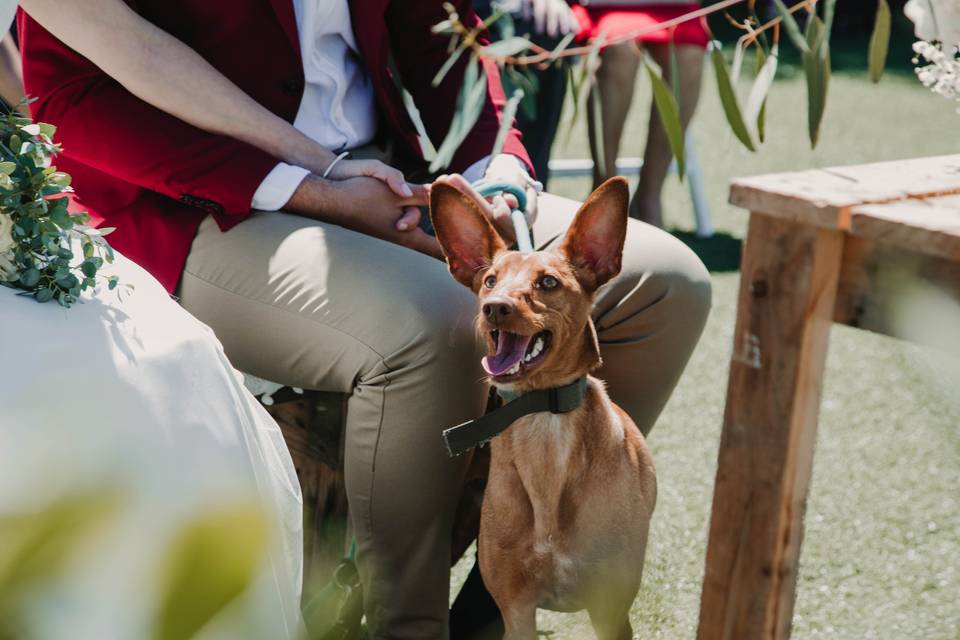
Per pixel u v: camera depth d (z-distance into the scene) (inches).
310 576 84.1
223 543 8.9
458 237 73.3
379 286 70.4
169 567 8.8
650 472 74.5
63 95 76.5
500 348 66.4
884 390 131.6
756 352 48.4
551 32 145.2
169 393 53.0
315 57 83.1
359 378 70.2
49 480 9.4
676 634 83.3
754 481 49.7
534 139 153.3
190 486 51.1
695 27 178.9
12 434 45.4
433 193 71.9
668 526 99.5
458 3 91.6
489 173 88.2
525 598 71.9
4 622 8.5
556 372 68.5
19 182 52.8
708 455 114.7
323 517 83.5
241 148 76.8
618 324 80.4
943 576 90.8
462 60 91.6
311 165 79.8
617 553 70.5
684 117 185.3
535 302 65.8
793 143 263.3
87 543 8.8
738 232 197.9
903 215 42.4
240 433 56.4
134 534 14.7
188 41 79.2
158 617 8.8
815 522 100.4
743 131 59.2
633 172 221.8
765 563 50.1
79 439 47.4
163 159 75.1
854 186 46.6
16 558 8.5
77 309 53.6
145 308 57.4
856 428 121.1
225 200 75.5
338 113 85.7
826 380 135.0
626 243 81.7
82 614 16.1
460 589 86.9
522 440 68.8
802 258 45.8
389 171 79.2
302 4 80.5
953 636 82.0
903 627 83.7
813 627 84.0
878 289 45.3
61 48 75.9
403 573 73.4
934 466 111.5
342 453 81.6
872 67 60.7
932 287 43.4
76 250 59.7
